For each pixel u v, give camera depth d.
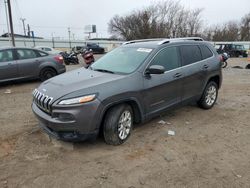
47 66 10.35
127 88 4.28
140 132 4.90
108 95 4.01
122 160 3.89
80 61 23.72
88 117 3.86
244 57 36.66
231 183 3.36
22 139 4.57
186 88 5.52
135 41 5.91
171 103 5.22
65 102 3.80
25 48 9.96
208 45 6.42
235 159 3.97
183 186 3.29
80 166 3.71
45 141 4.47
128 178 3.45
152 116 4.87
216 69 6.36
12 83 10.11
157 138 4.66
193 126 5.28
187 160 3.91
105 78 4.33
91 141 4.43
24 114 6.01
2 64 9.23
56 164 3.76
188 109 6.43
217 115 6.02
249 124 5.46
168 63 5.14
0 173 3.54
